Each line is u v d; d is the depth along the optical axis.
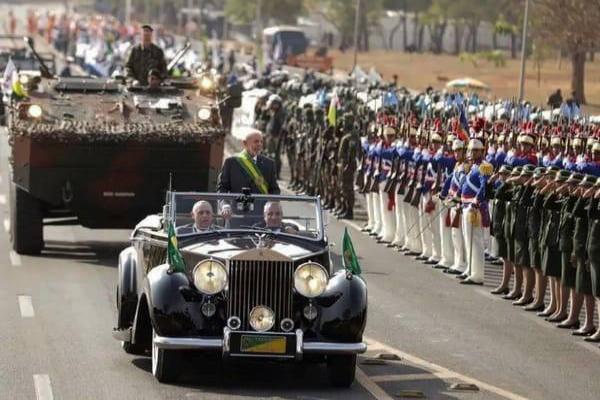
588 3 152.12
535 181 56.97
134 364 44.31
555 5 154.25
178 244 43.25
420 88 190.38
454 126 71.56
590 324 52.59
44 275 62.59
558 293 55.59
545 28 156.62
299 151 102.00
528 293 58.88
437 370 44.91
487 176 64.44
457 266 67.44
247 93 125.88
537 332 52.97
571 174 53.81
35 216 68.50
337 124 90.94
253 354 40.38
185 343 40.38
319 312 41.28
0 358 44.75
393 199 77.94
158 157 67.31
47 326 50.38
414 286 63.25
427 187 71.38
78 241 74.62
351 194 88.81
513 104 82.94
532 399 41.31
